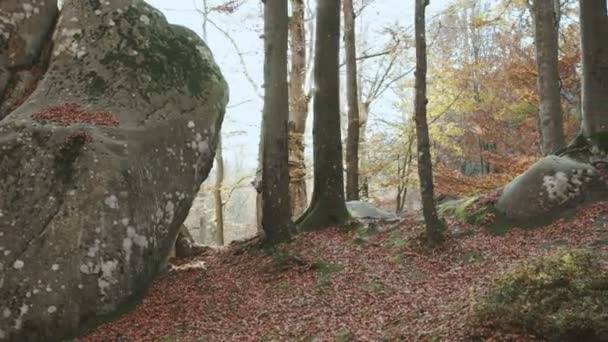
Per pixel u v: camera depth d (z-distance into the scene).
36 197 7.81
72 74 9.36
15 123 8.23
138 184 8.40
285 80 10.43
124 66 9.48
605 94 10.88
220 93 10.09
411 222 11.10
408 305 7.35
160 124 9.05
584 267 6.01
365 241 10.59
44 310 7.39
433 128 21.52
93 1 10.00
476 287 7.33
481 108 21.41
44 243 7.61
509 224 10.20
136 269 8.38
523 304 5.70
